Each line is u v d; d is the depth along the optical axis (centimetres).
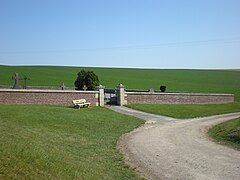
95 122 2381
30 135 1462
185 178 1169
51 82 7219
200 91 7200
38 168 918
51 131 1798
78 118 2409
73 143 1598
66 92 3359
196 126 2664
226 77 10544
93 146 1614
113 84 7694
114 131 2159
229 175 1209
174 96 4481
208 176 1195
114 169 1240
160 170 1271
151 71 11462
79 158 1277
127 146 1716
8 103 2955
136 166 1320
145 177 1172
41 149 1154
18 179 794
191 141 1923
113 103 4016
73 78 8200
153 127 2520
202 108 4338
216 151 1638
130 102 4025
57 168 980
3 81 6738
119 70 11294
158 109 3775
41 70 9606
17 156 941
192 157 1493
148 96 4203
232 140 1948
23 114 2152
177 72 11488
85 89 4212
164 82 8788
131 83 8162
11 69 9262
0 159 872
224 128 2444
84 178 984
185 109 4038
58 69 10262
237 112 4416
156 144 1795
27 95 3084
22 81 7019
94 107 3444
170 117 3328
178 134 2188
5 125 1574
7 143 1050
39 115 2236
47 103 3219
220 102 5184
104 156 1438
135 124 2584
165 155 1527
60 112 2548
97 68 11462
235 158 1484
